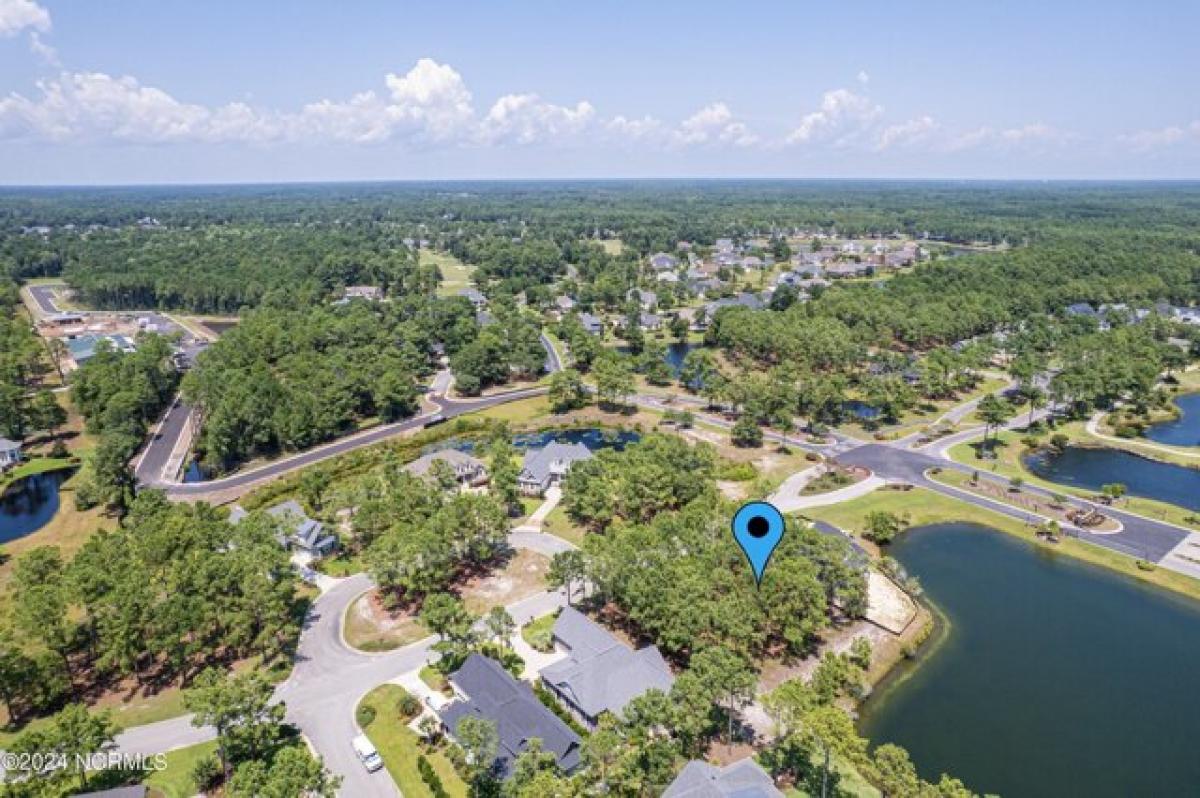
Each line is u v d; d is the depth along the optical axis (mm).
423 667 80125
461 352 189500
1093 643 86000
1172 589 96875
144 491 112188
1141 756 68312
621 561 84812
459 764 65375
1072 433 154750
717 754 66750
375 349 187750
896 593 94188
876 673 79938
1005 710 74438
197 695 63438
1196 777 65938
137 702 75375
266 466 140000
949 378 187000
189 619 77188
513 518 116688
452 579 98000
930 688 77812
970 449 145500
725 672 65812
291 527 102562
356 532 106500
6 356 177000
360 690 76250
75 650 79875
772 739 68938
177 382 184875
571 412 170750
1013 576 100938
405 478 114812
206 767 63406
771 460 140000
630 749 63781
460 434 157500
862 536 111000
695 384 188875
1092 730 71750
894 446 147500
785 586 80250
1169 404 170625
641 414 169000
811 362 190750
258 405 144000
